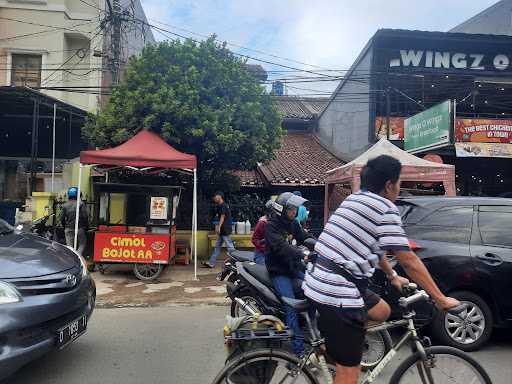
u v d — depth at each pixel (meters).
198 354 4.61
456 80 15.90
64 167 13.72
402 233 2.51
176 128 10.20
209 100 10.44
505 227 5.00
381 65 15.66
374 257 2.55
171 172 10.99
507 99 16.22
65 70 15.98
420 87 15.84
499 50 16.00
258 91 10.95
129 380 3.94
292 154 18.42
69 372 4.10
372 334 3.79
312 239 5.25
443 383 2.83
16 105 13.52
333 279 2.53
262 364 2.78
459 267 4.73
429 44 15.77
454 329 4.75
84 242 9.47
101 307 6.57
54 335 3.65
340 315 2.51
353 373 2.56
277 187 15.05
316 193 15.29
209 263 9.63
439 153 14.40
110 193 8.23
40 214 11.13
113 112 10.93
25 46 16.56
